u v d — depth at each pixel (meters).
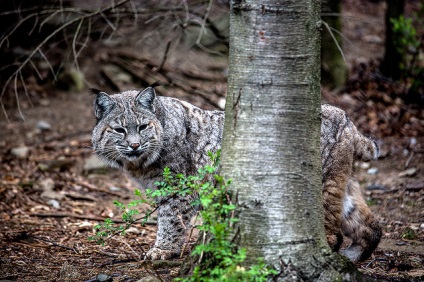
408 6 27.03
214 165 8.02
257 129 7.32
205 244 7.44
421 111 18.91
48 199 14.37
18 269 9.55
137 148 10.12
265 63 7.29
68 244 11.14
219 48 22.23
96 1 20.36
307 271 7.25
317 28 7.48
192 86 19.83
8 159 16.66
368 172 15.84
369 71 21.22
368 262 10.36
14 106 20.36
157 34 20.11
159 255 10.19
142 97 10.42
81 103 20.70
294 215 7.32
